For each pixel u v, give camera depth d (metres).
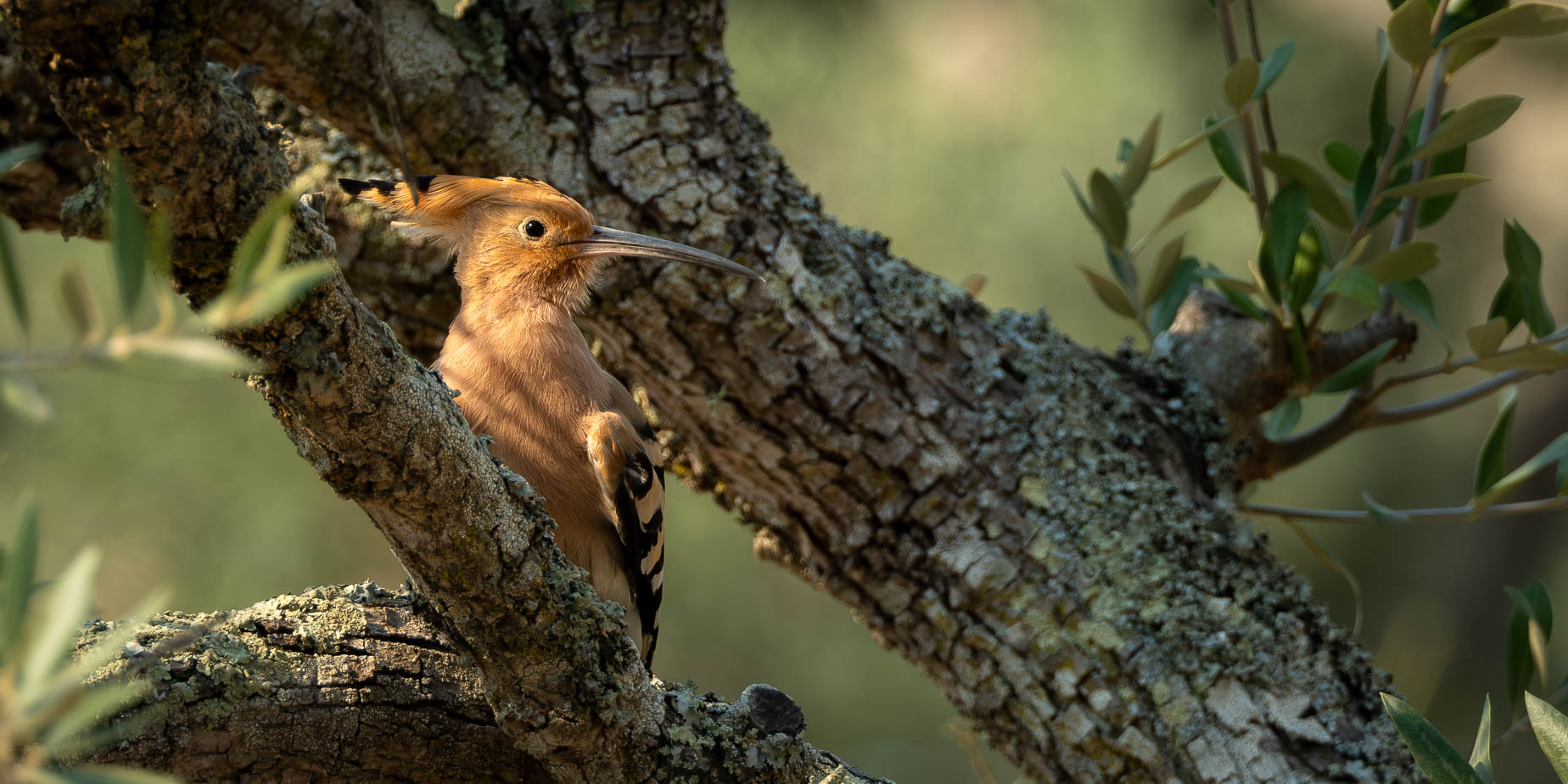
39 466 13.31
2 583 2.15
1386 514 7.27
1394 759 6.23
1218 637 6.46
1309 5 14.25
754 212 6.77
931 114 14.68
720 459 7.16
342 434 3.70
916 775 15.48
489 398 6.05
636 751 4.79
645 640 6.51
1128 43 14.46
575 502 6.05
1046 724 6.50
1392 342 7.40
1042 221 14.59
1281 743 6.25
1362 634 15.77
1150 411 7.51
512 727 4.61
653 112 6.62
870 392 6.78
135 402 13.77
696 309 6.57
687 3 6.58
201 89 3.23
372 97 6.33
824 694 15.84
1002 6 15.51
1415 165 7.16
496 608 4.27
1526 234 6.88
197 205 3.30
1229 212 13.98
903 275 7.24
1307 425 14.83
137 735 4.28
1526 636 6.58
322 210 3.77
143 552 14.09
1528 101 16.09
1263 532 7.11
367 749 4.76
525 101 6.53
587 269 6.45
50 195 7.20
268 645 4.67
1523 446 16.05
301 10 6.04
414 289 7.37
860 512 6.93
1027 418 7.10
